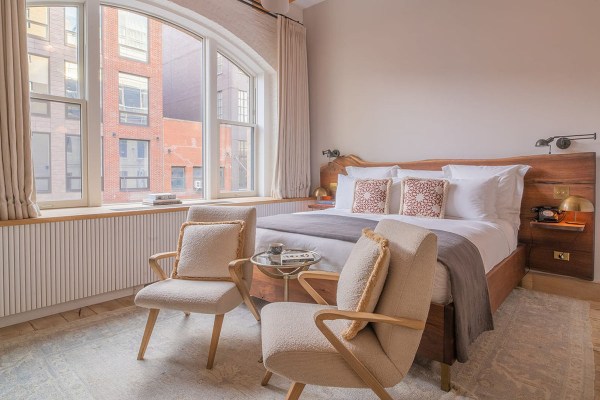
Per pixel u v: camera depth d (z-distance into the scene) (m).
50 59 2.91
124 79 5.84
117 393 1.64
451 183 3.17
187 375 1.79
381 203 3.39
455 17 3.61
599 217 2.95
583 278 2.99
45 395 1.63
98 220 2.76
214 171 4.11
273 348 1.31
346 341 1.35
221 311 1.84
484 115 3.48
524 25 3.23
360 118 4.35
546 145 3.06
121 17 5.74
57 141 2.95
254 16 4.13
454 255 1.86
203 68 4.03
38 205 2.79
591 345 2.08
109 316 2.55
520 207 3.21
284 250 2.30
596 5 2.90
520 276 3.04
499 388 1.67
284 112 4.34
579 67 2.99
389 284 1.38
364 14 4.25
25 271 2.42
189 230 2.32
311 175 4.85
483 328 1.98
